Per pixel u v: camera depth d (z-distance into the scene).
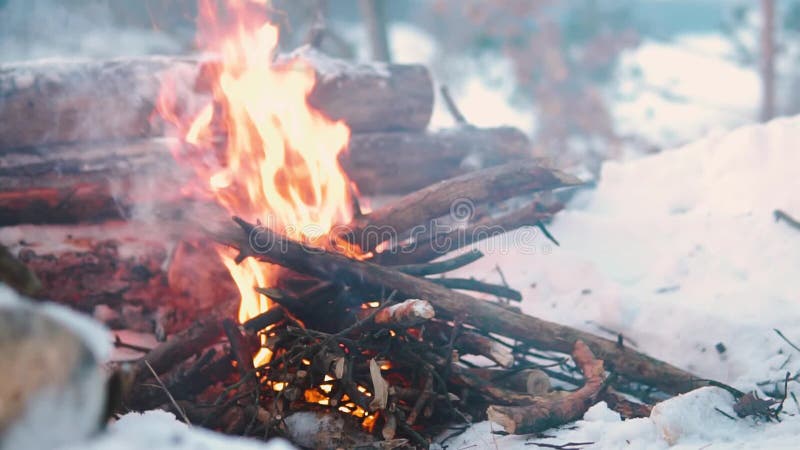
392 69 4.74
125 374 2.17
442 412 3.89
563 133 9.11
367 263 4.01
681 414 3.67
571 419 3.79
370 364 3.75
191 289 4.30
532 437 3.75
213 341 4.05
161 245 4.32
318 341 3.82
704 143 5.09
